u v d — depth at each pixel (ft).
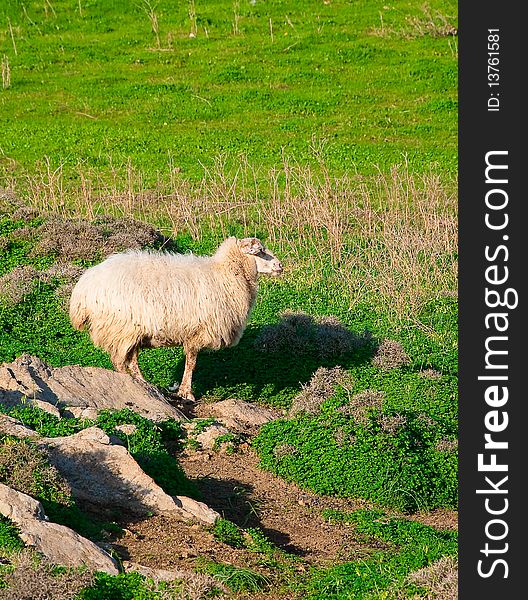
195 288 42.19
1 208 62.90
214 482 34.91
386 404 40.09
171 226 66.28
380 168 79.10
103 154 82.33
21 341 47.85
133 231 60.85
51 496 27.78
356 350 48.98
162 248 60.39
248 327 51.08
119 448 31.07
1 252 57.67
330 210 66.18
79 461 30.45
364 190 72.64
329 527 32.50
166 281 41.88
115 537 27.66
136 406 39.68
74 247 57.93
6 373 37.83
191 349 43.24
